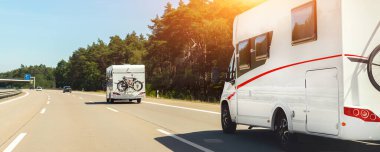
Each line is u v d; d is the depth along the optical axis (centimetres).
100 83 14688
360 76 675
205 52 6166
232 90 1136
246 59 1041
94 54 15025
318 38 735
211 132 1246
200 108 2372
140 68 3158
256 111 984
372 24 685
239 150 897
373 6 688
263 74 947
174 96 6078
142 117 1802
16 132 1272
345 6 679
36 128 1382
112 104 3019
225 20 5366
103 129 1341
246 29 1045
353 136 666
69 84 19375
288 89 834
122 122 1577
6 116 1906
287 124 854
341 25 678
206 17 6341
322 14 725
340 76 677
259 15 975
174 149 920
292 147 857
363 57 678
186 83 6488
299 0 796
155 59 7862
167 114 1961
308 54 764
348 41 675
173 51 6775
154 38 7825
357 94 672
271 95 908
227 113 1194
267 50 925
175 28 6356
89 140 1080
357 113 664
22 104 3119
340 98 676
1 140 1093
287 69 840
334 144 955
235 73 1118
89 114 2002
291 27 823
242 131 1270
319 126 729
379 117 670
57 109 2436
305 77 772
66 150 922
